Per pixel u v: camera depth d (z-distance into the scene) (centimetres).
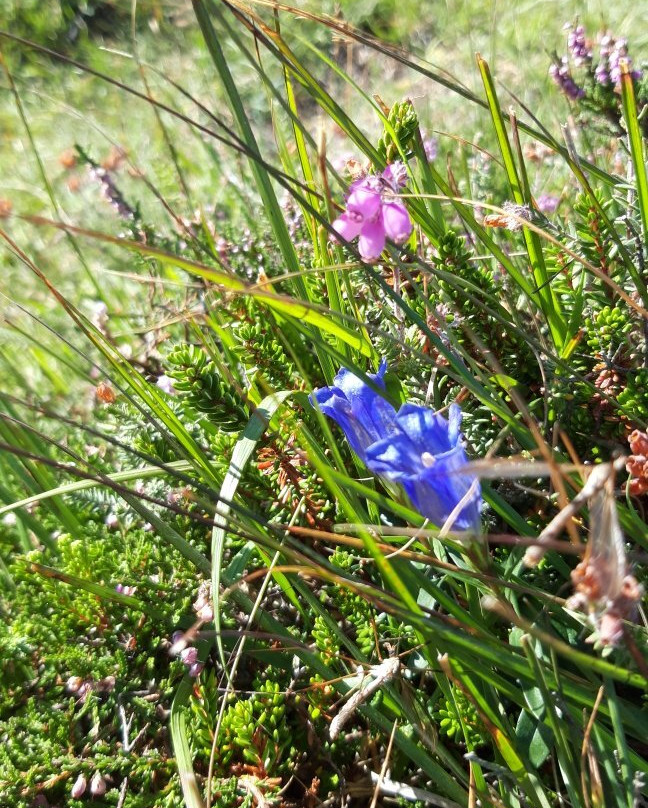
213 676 24
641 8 64
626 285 27
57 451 33
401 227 20
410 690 22
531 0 69
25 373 44
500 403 23
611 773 18
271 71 70
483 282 26
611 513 14
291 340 29
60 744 24
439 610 24
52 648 26
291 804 22
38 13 86
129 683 25
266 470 26
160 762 23
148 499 19
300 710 24
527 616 22
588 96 35
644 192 24
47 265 53
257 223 41
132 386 25
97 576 26
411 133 27
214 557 21
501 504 22
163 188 56
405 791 21
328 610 26
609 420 25
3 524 33
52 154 67
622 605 14
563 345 26
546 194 40
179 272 39
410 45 70
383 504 19
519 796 20
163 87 70
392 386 24
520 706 21
